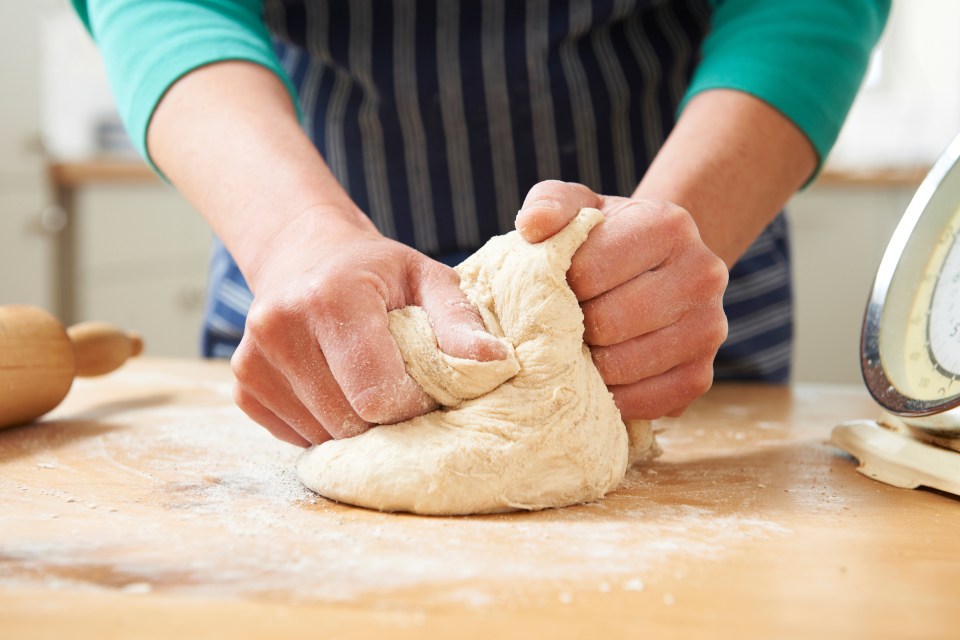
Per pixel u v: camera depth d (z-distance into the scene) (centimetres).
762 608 42
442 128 115
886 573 47
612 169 117
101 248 251
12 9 233
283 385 66
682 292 68
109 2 100
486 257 70
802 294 243
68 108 283
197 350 256
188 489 66
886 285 73
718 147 83
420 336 64
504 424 62
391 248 68
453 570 47
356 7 113
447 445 61
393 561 48
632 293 67
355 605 41
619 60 114
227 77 88
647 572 47
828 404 110
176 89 89
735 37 96
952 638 39
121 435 86
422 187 118
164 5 97
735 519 59
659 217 68
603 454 65
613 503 64
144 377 122
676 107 117
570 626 39
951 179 72
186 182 84
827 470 75
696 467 76
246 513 59
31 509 59
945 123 278
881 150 279
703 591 44
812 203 240
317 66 119
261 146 80
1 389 81
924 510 62
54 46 280
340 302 61
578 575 46
